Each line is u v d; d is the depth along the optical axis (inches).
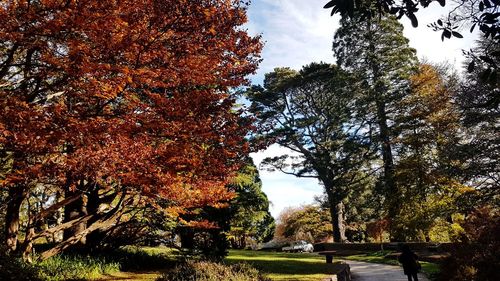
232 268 378.9
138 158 283.3
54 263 426.3
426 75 1353.3
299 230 2166.6
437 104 1202.6
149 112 289.4
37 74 279.7
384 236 1841.8
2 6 240.4
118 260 512.7
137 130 276.7
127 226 561.9
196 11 287.9
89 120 264.2
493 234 494.9
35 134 245.0
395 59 1503.4
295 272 590.2
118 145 273.6
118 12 266.2
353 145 1459.2
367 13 174.6
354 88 1553.9
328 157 1557.6
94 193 551.2
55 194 538.0
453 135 1111.6
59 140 259.1
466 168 957.2
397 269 884.6
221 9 306.8
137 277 450.3
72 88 282.2
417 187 1211.2
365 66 1573.6
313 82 1556.3
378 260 1133.7
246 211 1301.7
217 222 575.2
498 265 455.5
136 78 274.2
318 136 1643.7
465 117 960.9
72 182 330.6
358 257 1266.0
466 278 474.3
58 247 441.4
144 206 490.0
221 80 331.0
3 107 238.8
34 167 276.4
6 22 239.9
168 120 289.4
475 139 960.9
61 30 253.4
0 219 505.0
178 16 283.6
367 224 1492.4
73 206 555.5
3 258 326.0
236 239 1569.9
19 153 274.4
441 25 176.7
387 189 1300.4
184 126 289.1
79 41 256.2
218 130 318.0
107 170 280.8
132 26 268.2
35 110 252.5
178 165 306.8
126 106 296.2
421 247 1236.5
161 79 298.2
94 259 477.1
